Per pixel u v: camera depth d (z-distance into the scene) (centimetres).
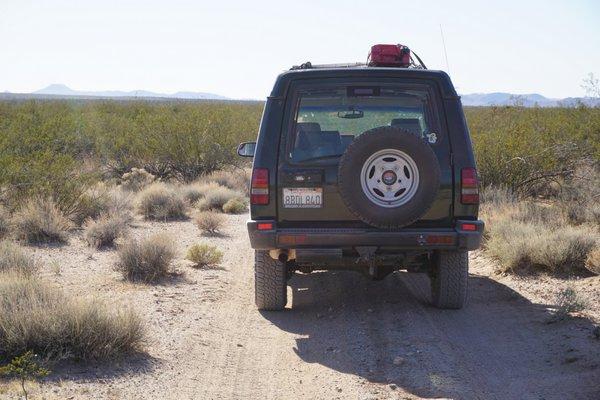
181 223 1332
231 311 716
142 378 514
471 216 645
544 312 687
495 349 584
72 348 539
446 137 645
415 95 662
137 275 845
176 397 483
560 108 2606
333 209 643
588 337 587
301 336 634
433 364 547
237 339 623
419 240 630
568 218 1095
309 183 641
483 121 2138
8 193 1262
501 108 2644
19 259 851
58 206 1230
